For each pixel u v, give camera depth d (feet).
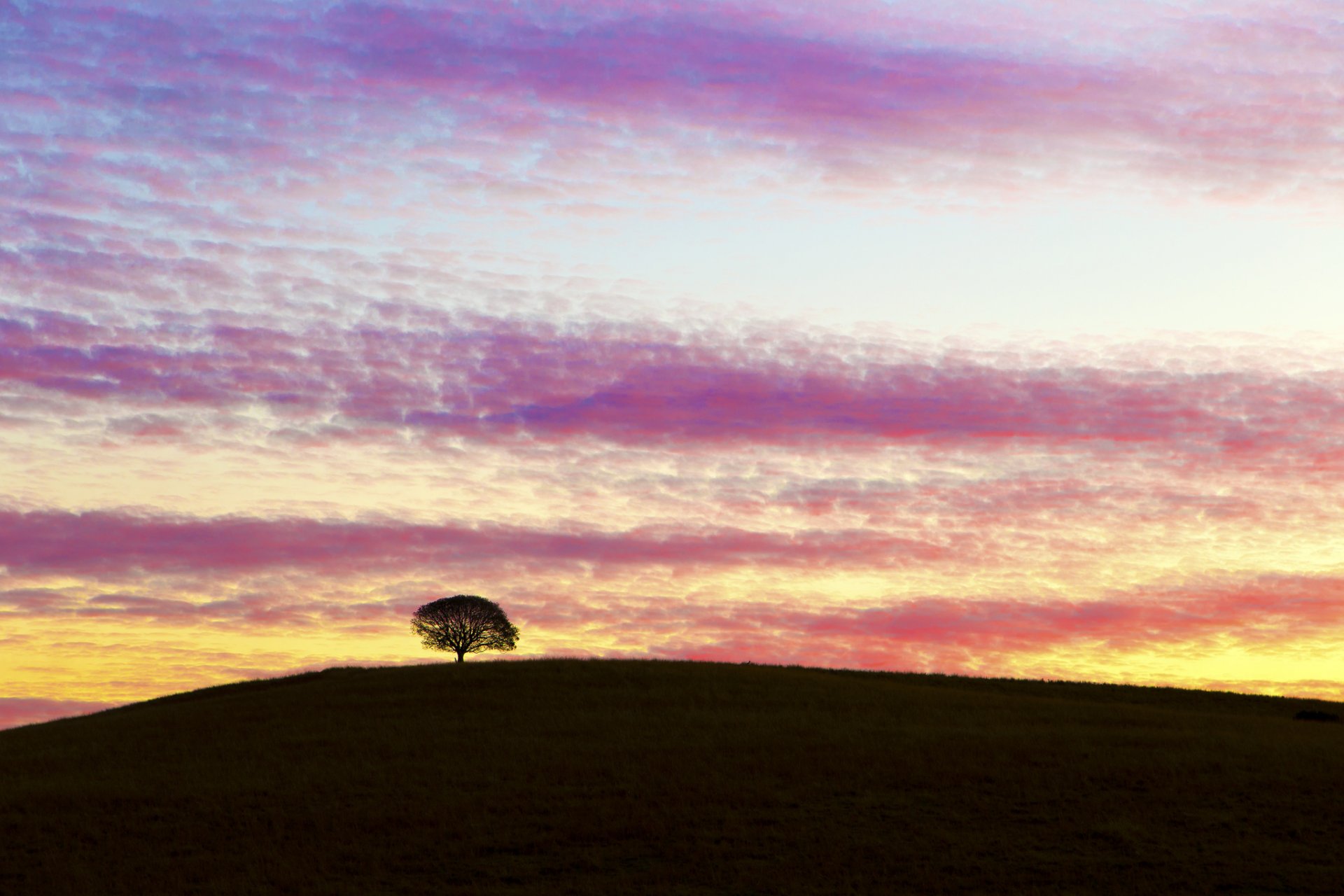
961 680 220.02
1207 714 162.09
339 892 84.17
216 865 90.58
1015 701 172.86
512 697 172.96
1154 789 105.29
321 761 127.85
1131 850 88.58
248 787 115.34
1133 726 145.59
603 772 117.29
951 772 112.98
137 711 191.01
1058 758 118.32
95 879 87.35
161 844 96.78
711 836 94.79
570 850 92.43
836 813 100.68
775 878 84.89
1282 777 108.27
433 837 96.48
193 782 119.03
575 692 177.47
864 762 118.32
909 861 87.61
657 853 91.25
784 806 103.30
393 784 114.52
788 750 125.49
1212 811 98.22
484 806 104.68
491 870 88.28
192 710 176.24
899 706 163.73
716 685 183.62
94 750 144.15
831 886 82.99
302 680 218.38
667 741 132.67
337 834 97.91
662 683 185.88
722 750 126.31
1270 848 88.07
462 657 269.03
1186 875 82.69
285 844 95.71
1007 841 91.91
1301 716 170.91
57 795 113.70
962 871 85.35
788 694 175.01
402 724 151.02
